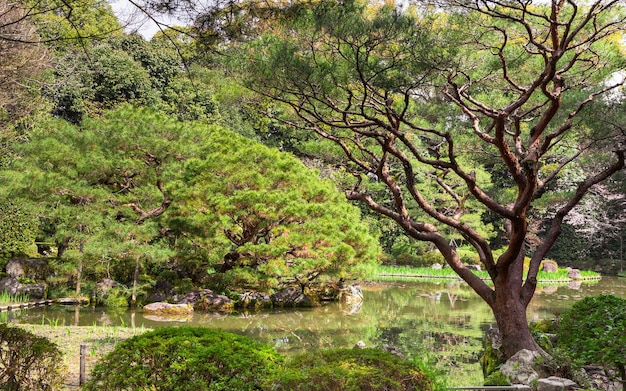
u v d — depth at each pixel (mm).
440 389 5629
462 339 13914
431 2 8180
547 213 34969
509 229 11414
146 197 19141
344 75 8586
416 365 5297
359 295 21859
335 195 20281
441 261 35062
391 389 4883
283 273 18016
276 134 36344
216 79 9062
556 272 31906
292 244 17938
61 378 6922
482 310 19438
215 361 5391
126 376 5480
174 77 33875
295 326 15789
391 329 15406
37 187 17469
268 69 8594
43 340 6789
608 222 34406
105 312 17094
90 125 19375
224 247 19609
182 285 19516
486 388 7422
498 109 10945
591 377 8727
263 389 5012
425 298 22766
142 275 19781
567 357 8586
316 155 12133
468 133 12070
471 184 9273
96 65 30281
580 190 10336
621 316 8711
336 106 9969
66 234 17844
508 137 12953
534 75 10938
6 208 21938
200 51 6668
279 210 17859
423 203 10086
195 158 18781
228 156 18719
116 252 17297
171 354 5523
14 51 13039
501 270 9648
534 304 20734
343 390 4770
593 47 10156
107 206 18672
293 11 6281
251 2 6059
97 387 5531
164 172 19062
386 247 38312
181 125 19672
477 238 10062
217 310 18297
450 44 8672
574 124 10852
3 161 22266
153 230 17891
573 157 10750
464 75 10453
